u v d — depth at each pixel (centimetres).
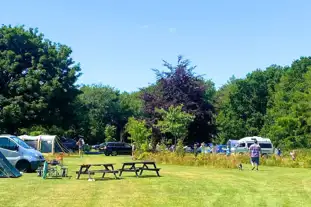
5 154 2247
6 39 5128
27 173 2205
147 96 4766
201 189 1554
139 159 3534
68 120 5512
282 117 5762
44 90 4994
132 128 3734
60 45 5538
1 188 1529
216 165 2809
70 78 5331
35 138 4150
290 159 3083
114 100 8069
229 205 1203
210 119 4775
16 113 4731
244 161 3241
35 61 5212
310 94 5588
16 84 4909
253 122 7362
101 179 1920
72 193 1413
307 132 5578
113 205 1179
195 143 4684
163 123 4019
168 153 3303
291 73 6738
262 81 7581
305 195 1425
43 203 1198
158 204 1204
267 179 1967
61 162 2572
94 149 6488
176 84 4691
